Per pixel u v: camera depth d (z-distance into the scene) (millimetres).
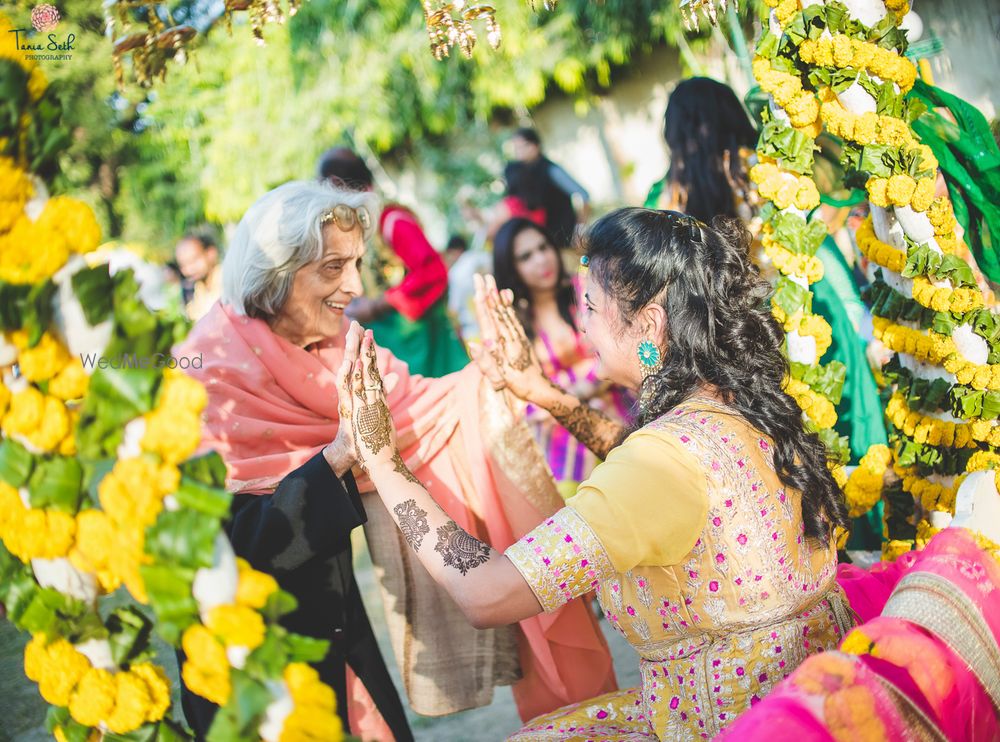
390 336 4336
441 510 1582
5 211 1044
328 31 8469
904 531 2184
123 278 1106
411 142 9109
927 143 2297
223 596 1106
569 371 3783
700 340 1524
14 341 1075
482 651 2072
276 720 1106
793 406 1565
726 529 1435
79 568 1152
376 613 3535
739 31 4910
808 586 1508
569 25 7734
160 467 1089
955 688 1287
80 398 1099
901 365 2115
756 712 1222
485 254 5434
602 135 8320
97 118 8258
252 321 1874
